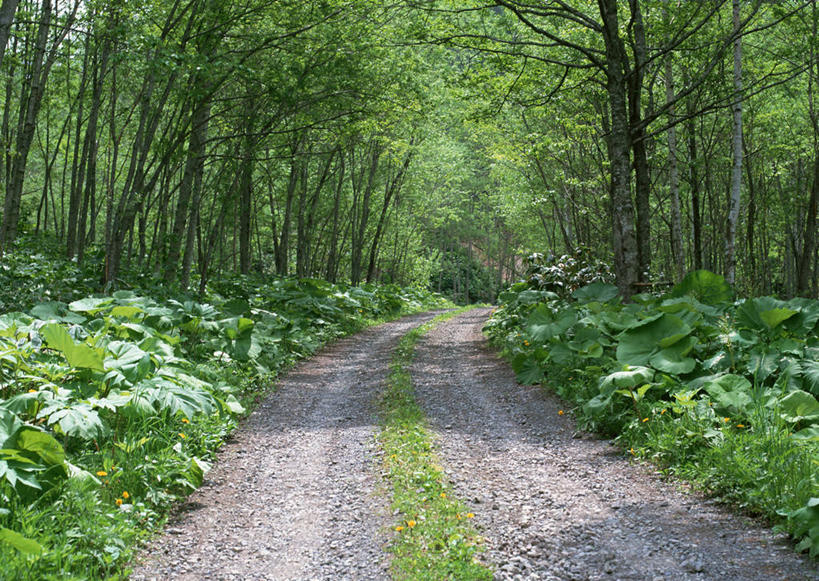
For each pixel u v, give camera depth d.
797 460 5.45
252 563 4.79
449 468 6.84
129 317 10.01
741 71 16.09
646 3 14.57
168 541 5.17
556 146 22.09
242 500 6.15
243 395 10.43
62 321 9.02
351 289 26.42
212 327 11.36
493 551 4.80
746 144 22.34
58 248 23.91
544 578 4.34
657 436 6.90
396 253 45.91
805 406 6.47
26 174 36.16
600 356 9.92
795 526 4.65
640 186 14.91
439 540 4.91
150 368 7.32
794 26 16.00
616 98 13.15
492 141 27.02
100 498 5.36
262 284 22.75
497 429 8.62
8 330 7.24
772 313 8.51
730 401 6.90
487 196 45.25
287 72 16.03
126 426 6.99
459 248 65.56
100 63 18.02
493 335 17.95
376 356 15.89
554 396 10.27
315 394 11.17
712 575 4.20
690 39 15.25
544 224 32.22
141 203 15.54
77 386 6.62
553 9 14.07
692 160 18.80
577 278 16.25
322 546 5.06
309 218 29.03
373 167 31.05
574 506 5.66
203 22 14.49
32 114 15.12
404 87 18.97
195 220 18.30
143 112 15.08
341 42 16.62
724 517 5.18
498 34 18.30
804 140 21.75
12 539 4.03
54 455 5.20
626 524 5.18
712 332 8.70
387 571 4.54
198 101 15.43
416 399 10.52
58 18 15.07
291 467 7.15
